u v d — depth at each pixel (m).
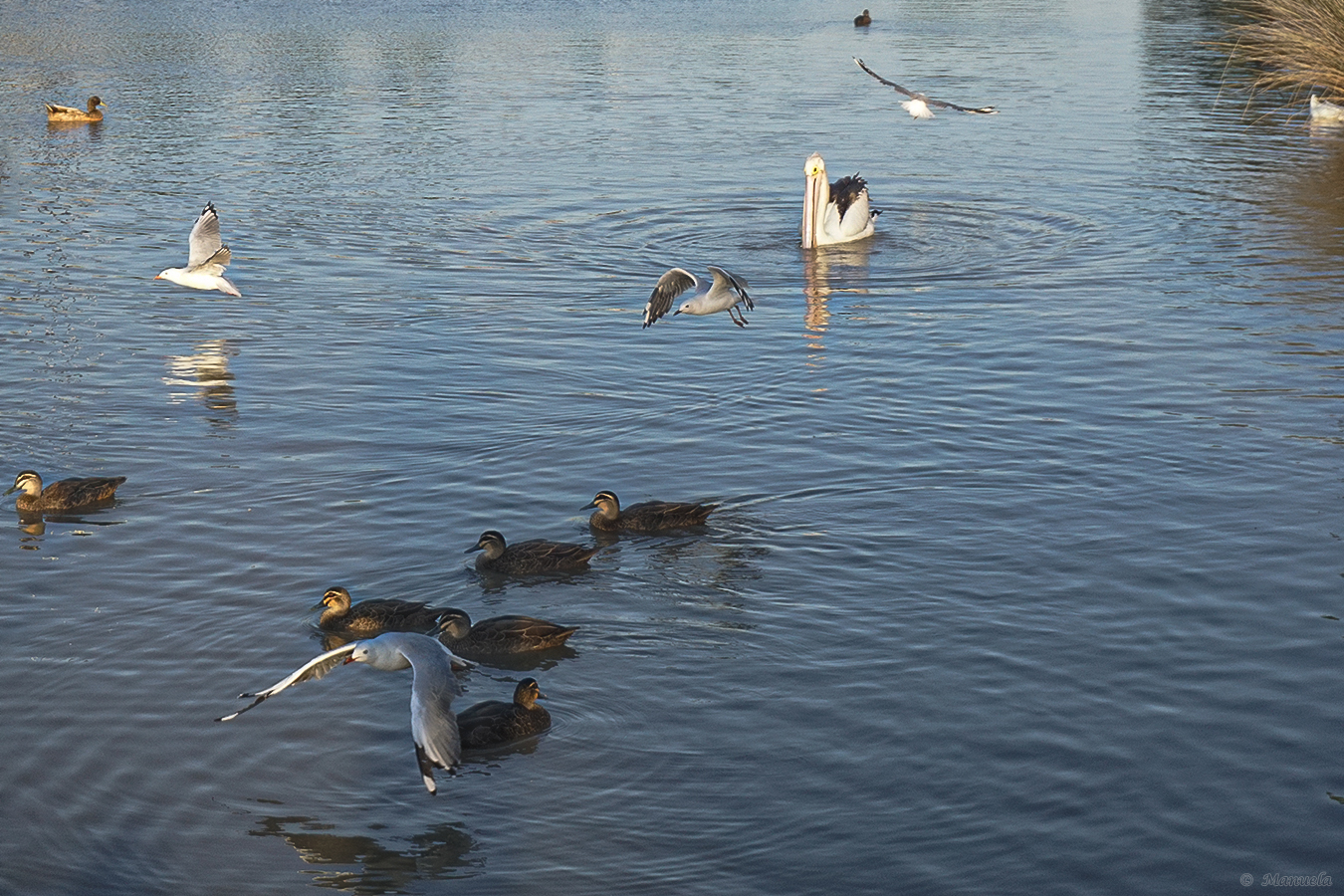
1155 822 10.92
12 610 14.55
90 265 28.41
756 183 35.50
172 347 23.41
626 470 18.30
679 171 36.72
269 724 12.55
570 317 25.20
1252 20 59.34
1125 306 25.30
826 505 17.08
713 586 15.02
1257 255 28.34
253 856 10.73
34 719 12.56
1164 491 17.23
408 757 12.09
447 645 13.84
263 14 72.50
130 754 12.07
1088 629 13.92
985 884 10.27
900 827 10.95
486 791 11.52
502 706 12.48
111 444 19.20
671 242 30.45
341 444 19.20
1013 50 57.72
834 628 14.08
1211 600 14.46
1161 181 34.88
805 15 72.06
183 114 45.06
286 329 24.45
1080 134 40.81
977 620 14.16
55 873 10.53
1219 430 19.19
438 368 22.39
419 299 26.27
